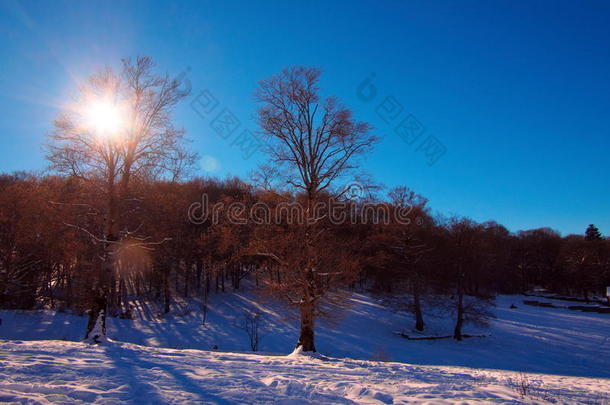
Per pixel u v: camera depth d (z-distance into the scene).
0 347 11.52
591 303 71.25
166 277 45.69
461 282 43.47
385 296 49.59
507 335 43.19
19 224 31.11
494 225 83.69
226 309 47.28
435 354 34.66
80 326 34.69
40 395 6.42
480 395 8.59
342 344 35.50
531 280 100.50
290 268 19.16
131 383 7.75
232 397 7.28
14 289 37.31
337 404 7.25
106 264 17.30
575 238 93.19
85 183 18.14
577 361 34.31
